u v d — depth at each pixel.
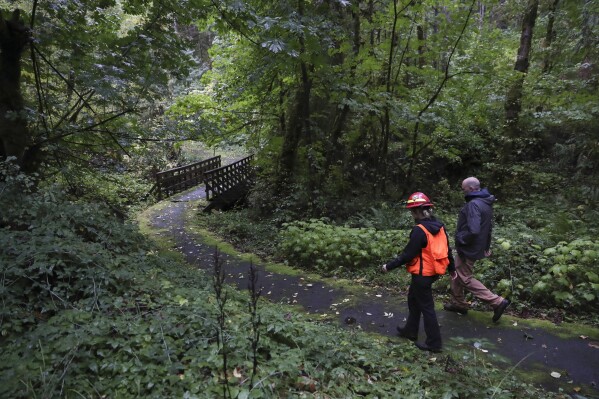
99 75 5.64
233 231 10.02
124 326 2.93
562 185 10.27
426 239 3.96
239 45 10.20
